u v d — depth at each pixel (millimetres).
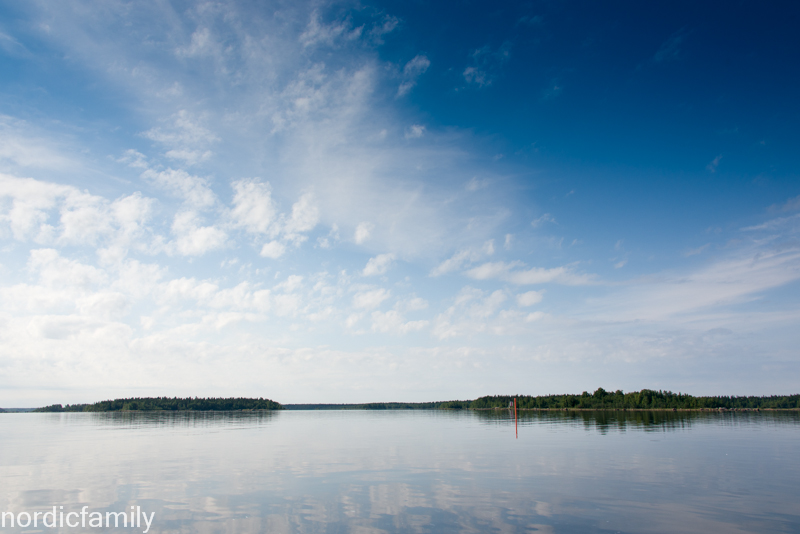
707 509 20406
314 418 153875
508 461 35875
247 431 77250
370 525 18000
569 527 17734
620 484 26062
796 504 21344
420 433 69312
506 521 18531
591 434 63031
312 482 27062
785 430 70500
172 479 28266
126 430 82000
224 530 17516
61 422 127000
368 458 38344
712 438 55875
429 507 20812
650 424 89562
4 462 36688
